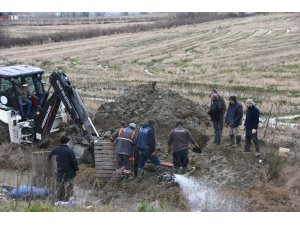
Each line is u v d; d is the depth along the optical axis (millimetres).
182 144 13008
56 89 14188
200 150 14398
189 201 11781
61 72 14312
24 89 15578
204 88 26922
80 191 12586
